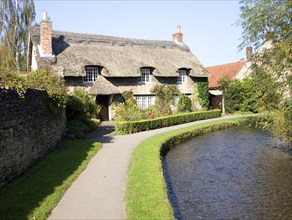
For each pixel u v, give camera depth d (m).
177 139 17.95
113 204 6.82
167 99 30.17
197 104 32.97
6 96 8.10
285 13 13.35
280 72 13.94
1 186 7.66
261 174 11.59
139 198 7.11
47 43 25.22
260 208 8.34
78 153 11.98
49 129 12.40
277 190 9.77
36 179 8.45
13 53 35.44
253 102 34.16
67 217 6.12
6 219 5.84
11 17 35.38
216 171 12.03
